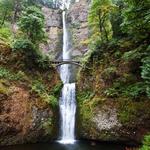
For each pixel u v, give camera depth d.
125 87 22.23
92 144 22.03
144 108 20.81
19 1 42.81
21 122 21.61
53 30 49.56
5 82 22.27
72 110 26.59
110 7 26.41
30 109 22.56
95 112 23.34
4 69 23.33
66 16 53.09
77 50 44.88
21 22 27.42
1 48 24.06
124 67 22.83
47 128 23.28
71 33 48.69
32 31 27.56
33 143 22.16
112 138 22.00
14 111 21.41
